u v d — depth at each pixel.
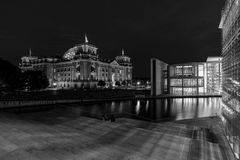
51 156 8.28
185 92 75.75
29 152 8.54
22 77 65.06
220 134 15.16
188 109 37.56
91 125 16.03
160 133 13.71
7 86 59.06
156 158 9.11
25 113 23.41
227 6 14.88
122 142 11.34
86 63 124.44
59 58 154.75
